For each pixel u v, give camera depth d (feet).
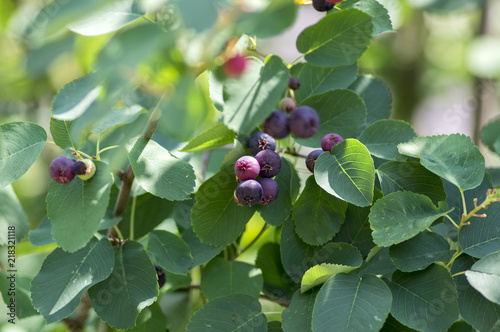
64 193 1.55
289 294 1.73
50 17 1.27
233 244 1.80
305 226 1.62
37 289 1.57
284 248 1.64
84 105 1.34
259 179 1.60
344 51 1.54
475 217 1.58
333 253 1.61
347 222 1.63
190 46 1.32
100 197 1.54
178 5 1.23
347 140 1.57
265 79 1.45
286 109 1.60
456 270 1.55
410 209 1.55
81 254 1.60
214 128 1.60
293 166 1.67
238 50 1.45
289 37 1.79
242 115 1.43
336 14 1.50
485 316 1.52
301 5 1.59
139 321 1.73
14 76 1.47
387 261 1.66
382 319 1.48
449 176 1.57
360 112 1.67
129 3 1.41
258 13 1.31
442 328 1.51
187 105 1.30
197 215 1.62
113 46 1.28
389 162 1.61
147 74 1.34
